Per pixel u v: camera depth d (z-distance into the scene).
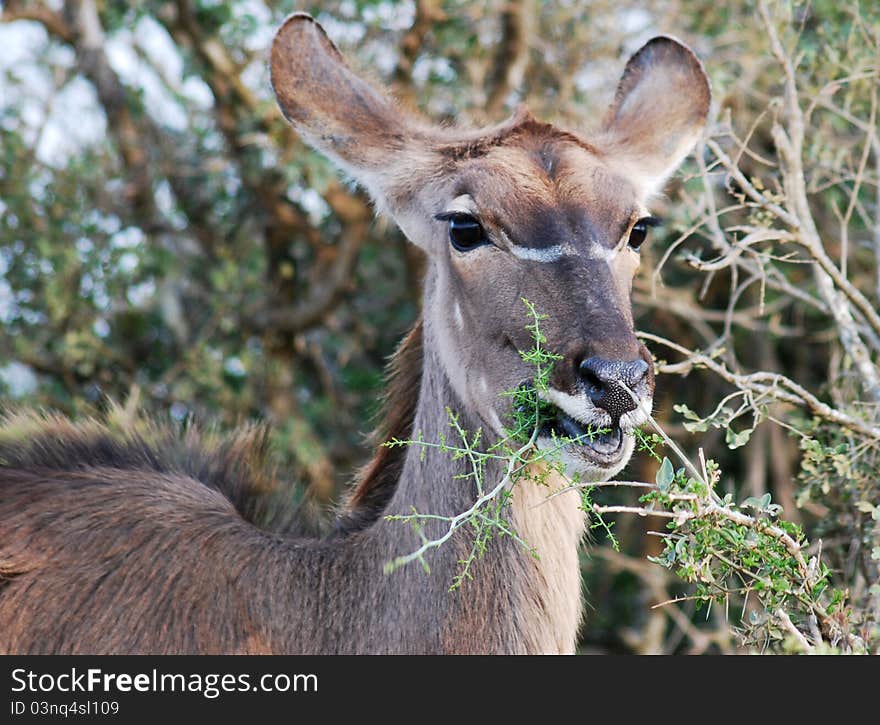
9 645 8.23
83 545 8.50
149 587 8.31
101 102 17.05
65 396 16.25
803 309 14.62
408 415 8.95
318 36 8.95
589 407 7.46
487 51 15.82
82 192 16.95
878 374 10.37
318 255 16.50
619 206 8.04
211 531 8.54
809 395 9.29
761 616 7.92
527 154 8.20
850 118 11.31
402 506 8.24
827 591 9.18
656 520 15.49
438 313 8.34
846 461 9.24
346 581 8.28
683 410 9.01
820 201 14.19
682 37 15.12
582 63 15.82
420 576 8.02
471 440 8.15
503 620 7.94
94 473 9.05
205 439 9.75
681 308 13.81
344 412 16.69
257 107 14.95
